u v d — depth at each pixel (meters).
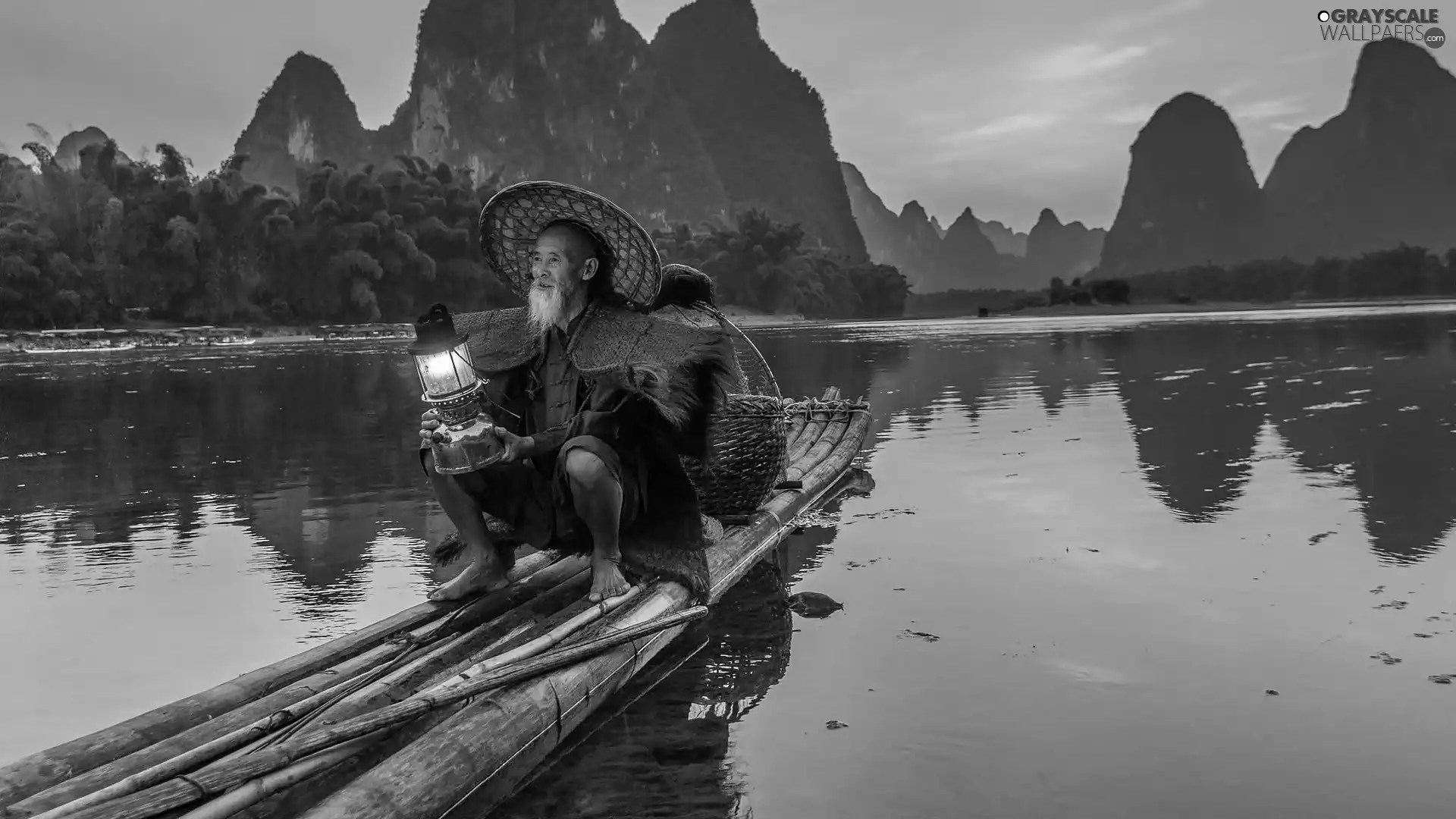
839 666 2.54
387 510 4.88
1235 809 1.73
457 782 1.79
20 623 3.09
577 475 2.55
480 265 65.19
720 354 2.64
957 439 7.06
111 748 1.87
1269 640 2.61
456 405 2.47
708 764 1.99
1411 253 100.38
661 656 2.67
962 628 2.82
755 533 3.74
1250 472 5.26
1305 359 14.29
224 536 4.32
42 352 30.14
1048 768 1.92
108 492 5.50
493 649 2.33
